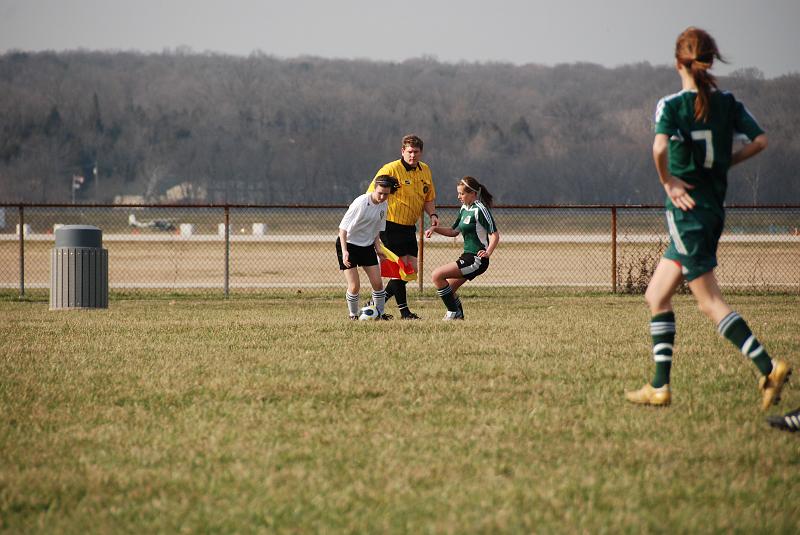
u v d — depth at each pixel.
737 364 24.94
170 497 13.89
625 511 13.09
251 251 130.88
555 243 139.62
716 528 12.41
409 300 56.06
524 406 19.61
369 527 12.57
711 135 17.67
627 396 20.12
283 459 15.78
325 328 34.19
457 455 15.92
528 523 12.61
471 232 40.19
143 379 22.95
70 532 12.52
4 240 150.62
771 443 16.47
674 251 18.77
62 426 18.17
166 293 65.81
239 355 26.91
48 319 41.50
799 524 12.55
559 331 33.22
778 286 67.38
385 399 20.34
